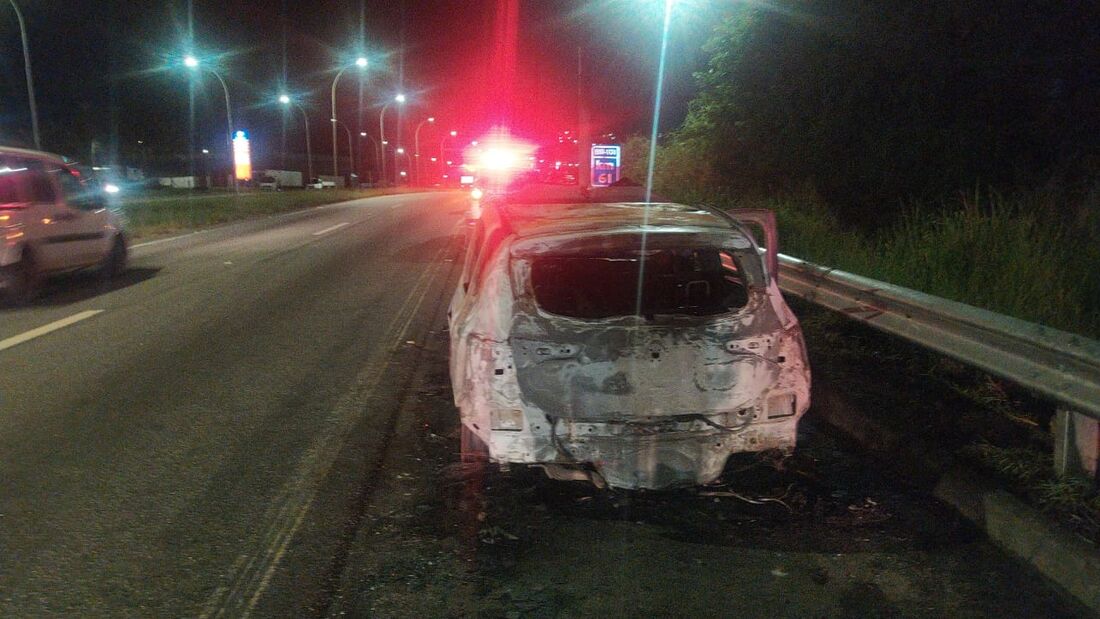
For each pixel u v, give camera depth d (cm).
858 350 694
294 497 476
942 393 582
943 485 459
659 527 437
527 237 448
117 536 428
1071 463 421
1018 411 544
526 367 422
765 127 1606
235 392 677
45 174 1127
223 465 522
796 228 1005
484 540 423
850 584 378
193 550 414
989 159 1099
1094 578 354
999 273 655
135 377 719
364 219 2675
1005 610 356
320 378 718
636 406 420
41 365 759
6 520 445
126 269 1378
